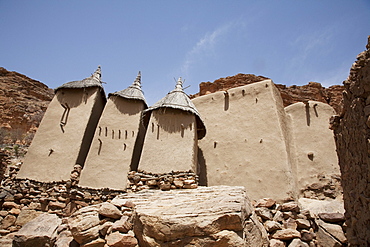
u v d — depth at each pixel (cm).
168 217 543
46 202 932
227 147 1120
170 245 521
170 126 970
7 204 942
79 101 1133
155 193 788
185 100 1035
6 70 3281
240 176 1029
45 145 1049
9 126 2711
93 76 1231
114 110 1098
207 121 1237
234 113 1186
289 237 666
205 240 512
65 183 956
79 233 595
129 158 1006
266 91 1153
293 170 1098
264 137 1057
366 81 434
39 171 999
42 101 3300
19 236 672
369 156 423
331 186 1038
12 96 3067
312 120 1213
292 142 1185
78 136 1041
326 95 2161
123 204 689
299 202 944
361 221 472
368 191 434
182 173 870
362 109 451
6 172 1108
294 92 2095
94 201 919
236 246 502
